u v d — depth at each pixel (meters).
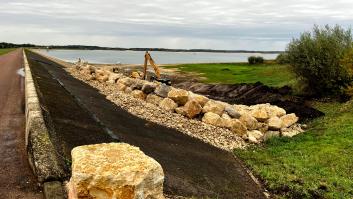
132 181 4.61
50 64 50.12
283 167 13.02
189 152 13.69
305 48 26.73
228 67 66.81
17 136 10.67
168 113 18.95
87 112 16.28
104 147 5.24
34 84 18.17
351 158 13.42
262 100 26.80
